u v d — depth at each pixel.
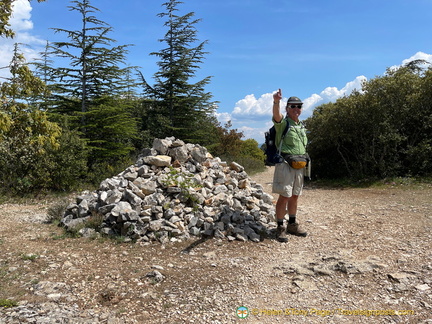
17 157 10.60
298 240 5.00
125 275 3.73
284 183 4.90
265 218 5.86
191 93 20.64
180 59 19.84
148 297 3.17
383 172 11.87
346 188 11.28
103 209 5.53
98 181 12.24
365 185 11.33
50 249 4.65
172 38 20.36
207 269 3.89
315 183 13.90
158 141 7.11
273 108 4.74
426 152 10.95
